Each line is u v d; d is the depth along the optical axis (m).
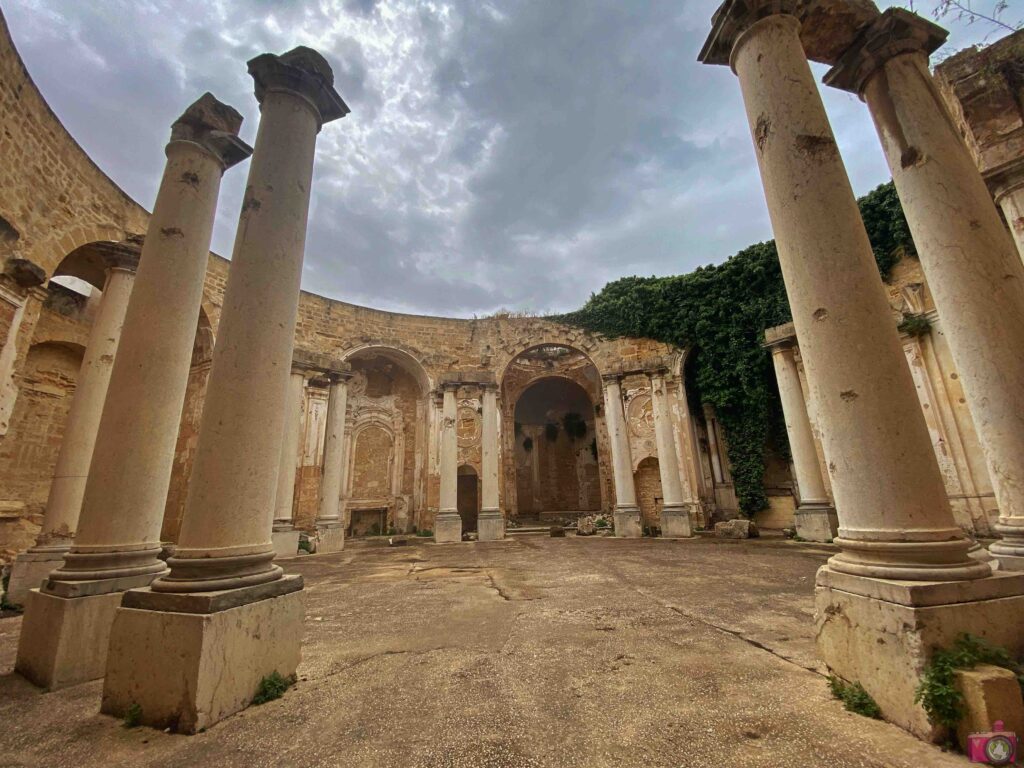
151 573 3.79
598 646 3.70
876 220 14.31
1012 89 5.36
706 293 19.11
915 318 12.93
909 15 3.86
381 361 23.91
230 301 3.35
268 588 2.98
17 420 11.56
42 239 7.77
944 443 12.33
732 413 18.33
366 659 3.53
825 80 4.32
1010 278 3.68
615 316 20.88
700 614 4.63
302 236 3.72
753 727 2.29
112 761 2.14
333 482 14.38
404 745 2.21
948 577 2.42
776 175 3.34
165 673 2.54
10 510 11.12
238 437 3.11
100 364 6.93
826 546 11.10
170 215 4.30
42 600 3.50
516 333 22.34
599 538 16.03
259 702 2.75
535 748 2.15
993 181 5.35
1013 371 3.59
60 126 8.15
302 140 3.86
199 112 4.58
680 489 15.33
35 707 2.81
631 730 2.30
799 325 3.17
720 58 4.09
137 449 3.88
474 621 4.65
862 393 2.81
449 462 16.78
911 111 3.92
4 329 6.93
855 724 2.29
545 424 29.58
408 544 16.08
